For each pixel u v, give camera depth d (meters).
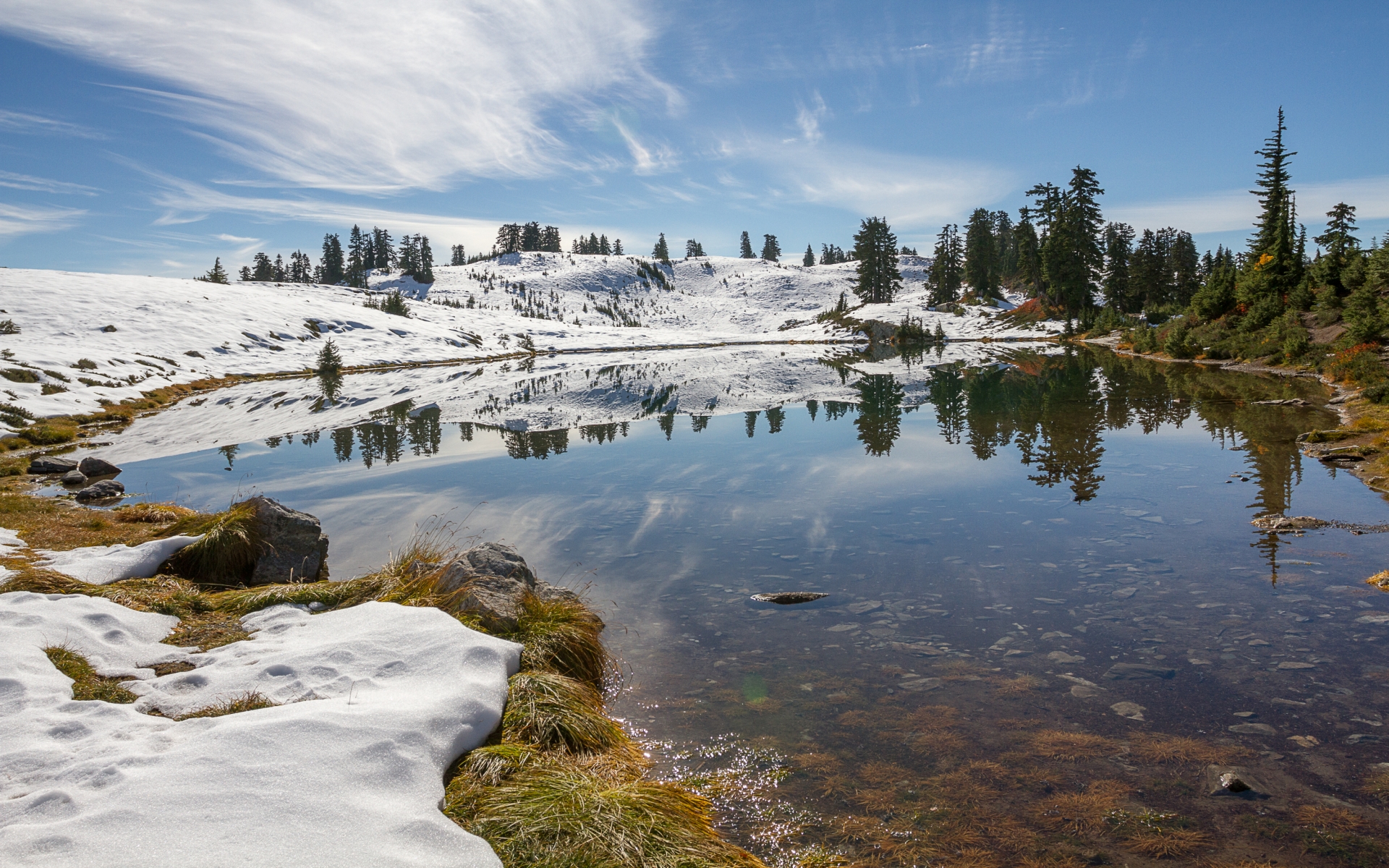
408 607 6.46
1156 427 18.81
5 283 58.88
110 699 4.71
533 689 5.24
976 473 14.48
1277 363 33.16
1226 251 97.00
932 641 6.96
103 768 3.58
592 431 21.75
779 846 4.08
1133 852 3.98
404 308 96.50
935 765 4.91
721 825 4.28
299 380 48.06
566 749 4.77
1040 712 5.56
